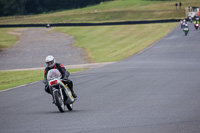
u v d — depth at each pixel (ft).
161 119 93.71
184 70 240.32
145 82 189.06
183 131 78.64
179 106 115.34
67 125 89.86
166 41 520.01
